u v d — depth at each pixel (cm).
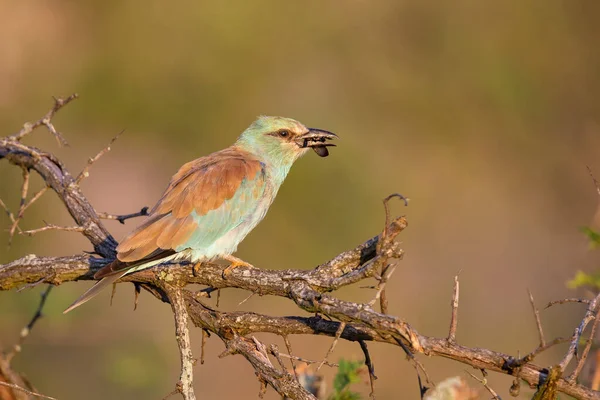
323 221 1548
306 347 1377
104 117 1659
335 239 1544
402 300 1566
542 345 491
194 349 1329
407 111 1809
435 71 1855
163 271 650
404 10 1864
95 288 636
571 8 1964
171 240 700
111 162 1625
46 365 1180
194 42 1705
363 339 558
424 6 1867
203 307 627
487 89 1847
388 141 1781
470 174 1798
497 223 1756
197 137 1678
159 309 1330
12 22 1667
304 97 1758
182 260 756
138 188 1616
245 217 759
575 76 1900
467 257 1683
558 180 1828
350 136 1753
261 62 1739
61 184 733
